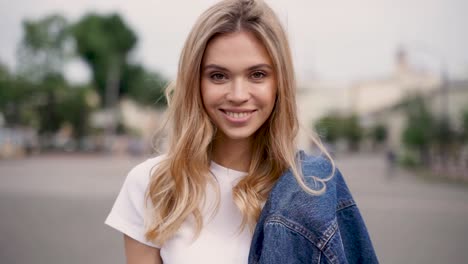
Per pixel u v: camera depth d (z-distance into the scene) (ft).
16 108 165.07
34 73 166.71
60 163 102.83
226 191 5.57
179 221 5.29
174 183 5.38
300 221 4.75
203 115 5.39
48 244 23.27
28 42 166.09
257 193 5.45
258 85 5.15
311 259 4.71
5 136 127.75
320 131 6.62
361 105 242.99
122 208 5.57
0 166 88.33
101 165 97.09
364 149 267.59
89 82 194.80
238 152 5.67
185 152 5.40
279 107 5.27
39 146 157.07
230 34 5.05
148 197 5.46
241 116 5.18
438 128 97.19
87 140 183.11
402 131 116.26
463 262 20.92
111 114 190.90
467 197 52.49
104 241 23.98
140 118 225.35
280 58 5.13
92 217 31.76
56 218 31.14
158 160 5.64
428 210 40.32
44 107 172.65
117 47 200.95
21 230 26.78
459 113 94.94
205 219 5.46
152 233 5.28
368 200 46.11
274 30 5.09
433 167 97.96
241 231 5.39
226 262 5.27
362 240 5.18
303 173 5.05
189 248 5.31
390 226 30.76
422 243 25.05
